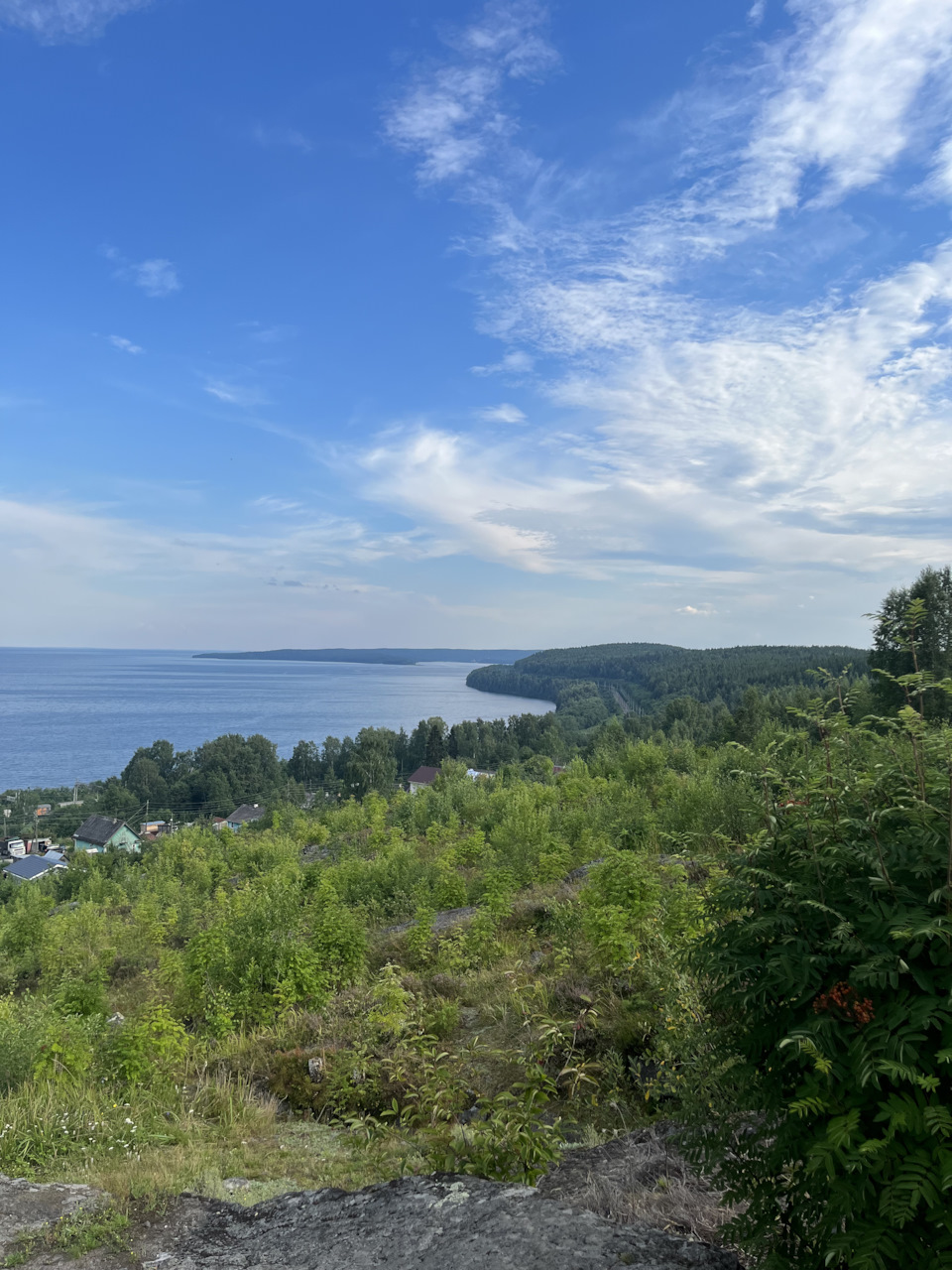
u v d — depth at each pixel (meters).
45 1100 6.52
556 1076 6.18
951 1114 2.05
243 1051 8.91
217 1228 3.82
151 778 130.75
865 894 2.49
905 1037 2.15
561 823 24.77
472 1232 3.11
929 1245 2.07
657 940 7.02
